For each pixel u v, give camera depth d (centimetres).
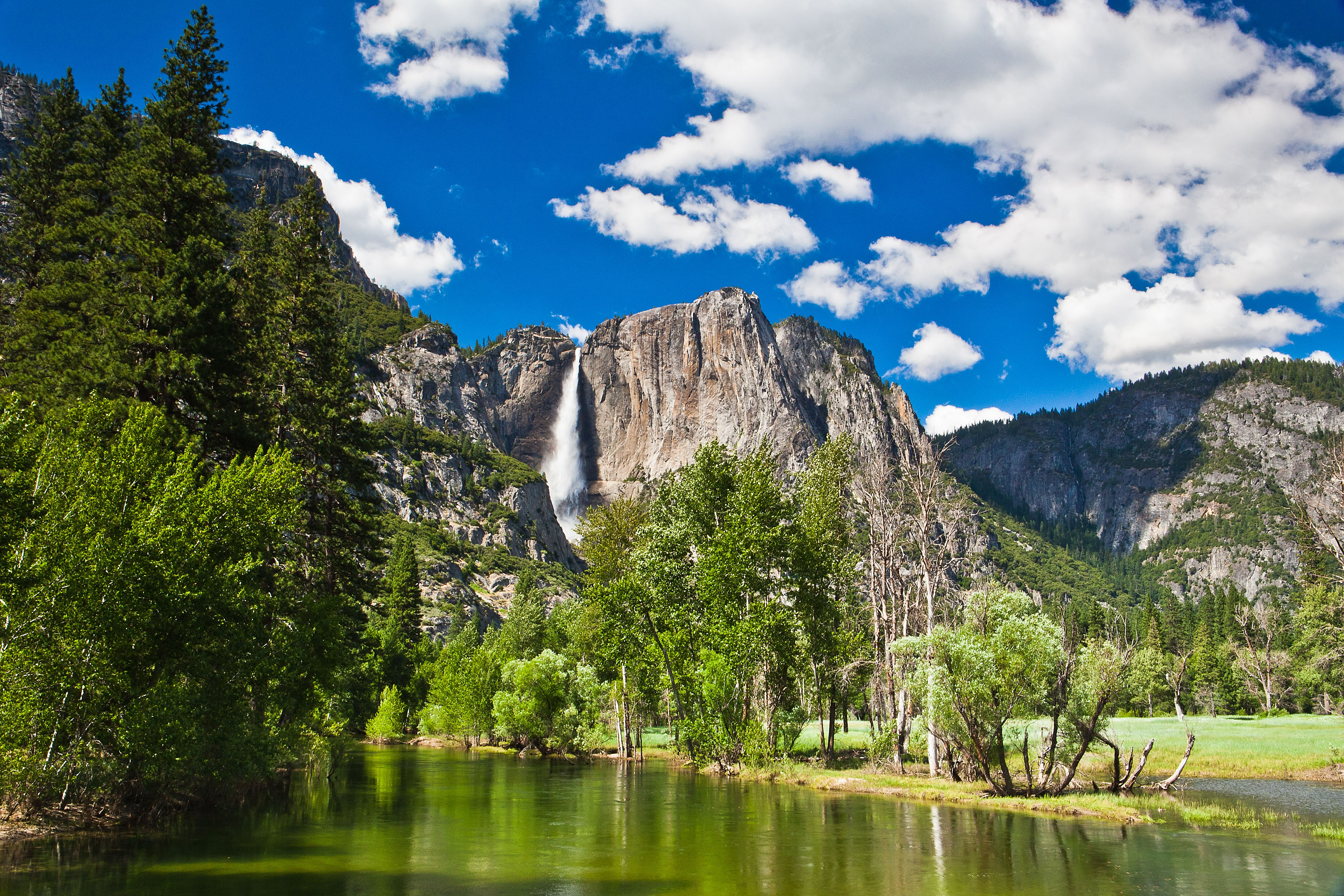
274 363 4028
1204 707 11825
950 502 4016
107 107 3866
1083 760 4438
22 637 1992
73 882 1564
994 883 1641
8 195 4194
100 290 3127
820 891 1568
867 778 3588
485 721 7338
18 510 2008
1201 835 2267
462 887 1588
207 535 2473
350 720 8369
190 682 2447
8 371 3309
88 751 2147
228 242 3681
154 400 3038
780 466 4794
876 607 4634
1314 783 3891
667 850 2017
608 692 6325
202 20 3641
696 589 4534
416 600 10250
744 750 4228
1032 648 2870
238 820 2538
